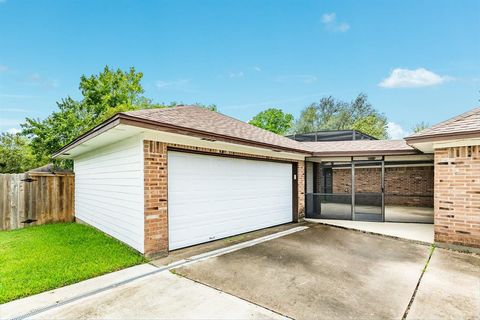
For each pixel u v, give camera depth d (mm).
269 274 4613
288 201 9727
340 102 40125
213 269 4828
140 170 5414
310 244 6633
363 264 5172
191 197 6332
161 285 4125
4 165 15227
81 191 9914
